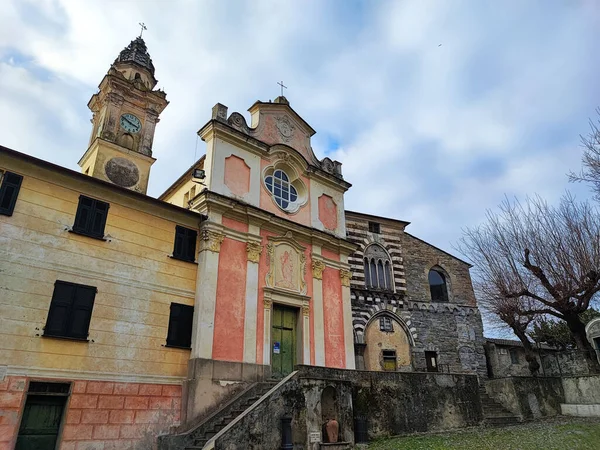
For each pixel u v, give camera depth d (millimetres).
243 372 17359
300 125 25516
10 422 12094
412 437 16266
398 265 29594
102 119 25062
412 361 27281
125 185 23547
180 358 16297
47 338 13414
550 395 22734
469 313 30266
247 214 19844
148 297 16141
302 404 14539
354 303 26938
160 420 15008
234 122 21562
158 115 27047
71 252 14688
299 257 21828
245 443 12688
